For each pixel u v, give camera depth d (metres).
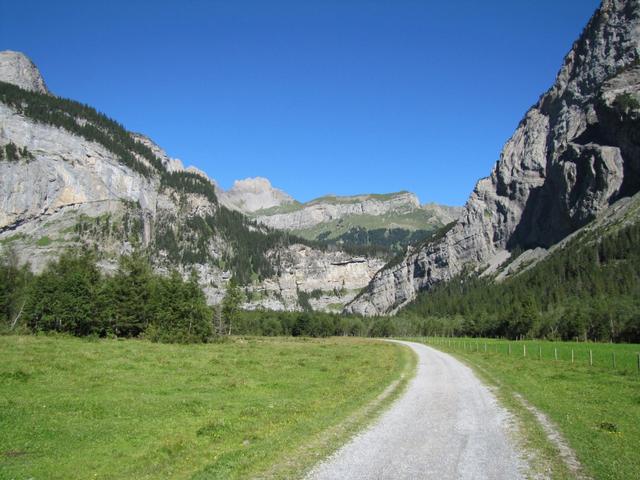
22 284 101.06
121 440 17.98
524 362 51.28
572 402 25.19
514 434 17.45
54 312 81.12
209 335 94.44
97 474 14.15
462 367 45.25
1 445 16.72
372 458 14.21
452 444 15.95
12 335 73.38
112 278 97.75
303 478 12.42
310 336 181.62
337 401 25.20
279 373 39.69
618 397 27.05
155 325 85.94
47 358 39.59
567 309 134.38
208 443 17.30
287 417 21.23
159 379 33.28
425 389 29.84
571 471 13.08
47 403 23.41
